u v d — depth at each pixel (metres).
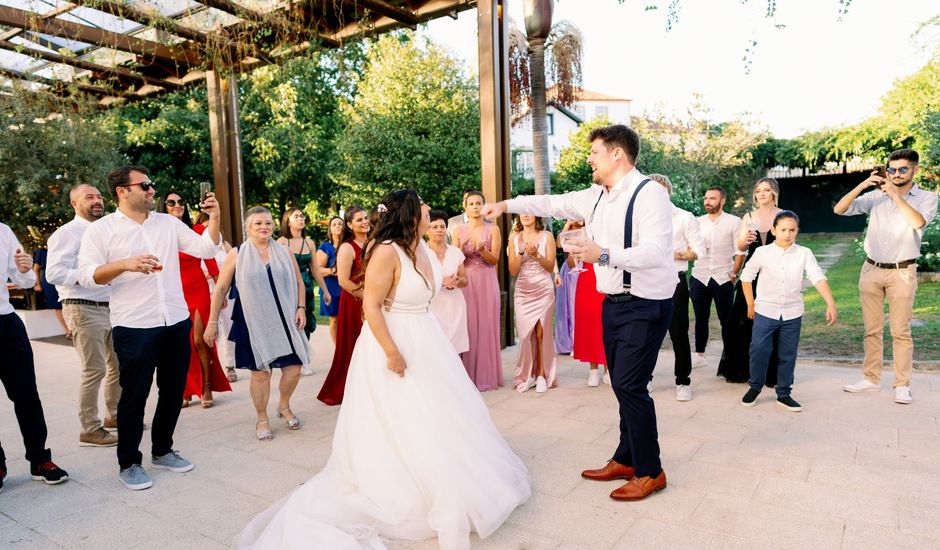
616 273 2.81
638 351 2.79
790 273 4.05
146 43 7.34
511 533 2.58
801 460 3.27
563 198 3.21
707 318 5.43
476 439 2.73
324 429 4.16
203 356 4.75
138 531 2.73
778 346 4.17
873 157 16.17
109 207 11.06
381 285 2.68
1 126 9.32
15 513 2.95
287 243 6.39
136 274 3.19
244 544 2.55
